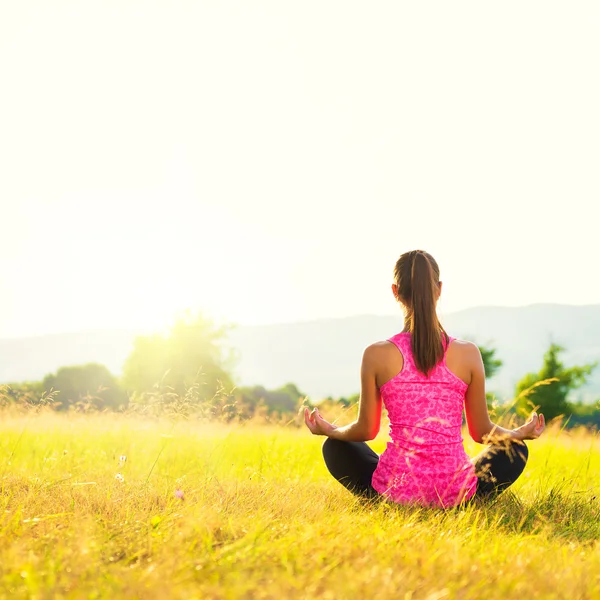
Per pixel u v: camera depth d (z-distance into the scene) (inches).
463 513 142.3
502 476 161.6
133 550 112.2
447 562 105.6
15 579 93.8
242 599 88.8
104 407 303.0
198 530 115.2
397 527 129.9
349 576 93.8
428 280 155.6
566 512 162.2
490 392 211.5
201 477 192.1
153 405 254.8
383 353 157.6
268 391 979.9
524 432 159.8
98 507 146.0
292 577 94.2
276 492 164.2
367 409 159.9
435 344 154.5
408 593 89.4
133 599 87.4
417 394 156.0
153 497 155.1
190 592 88.3
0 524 122.5
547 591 95.8
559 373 930.1
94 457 237.9
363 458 167.2
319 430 167.9
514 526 148.2
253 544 110.0
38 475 185.5
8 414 277.9
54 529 121.2
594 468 248.1
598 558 113.4
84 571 97.4
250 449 267.6
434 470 154.8
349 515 142.7
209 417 246.2
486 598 92.7
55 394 274.5
